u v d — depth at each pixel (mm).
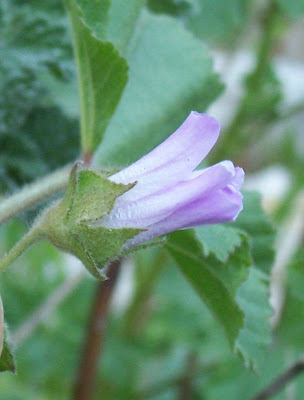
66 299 176
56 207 79
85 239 77
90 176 77
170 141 77
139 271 178
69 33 115
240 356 100
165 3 125
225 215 73
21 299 173
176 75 117
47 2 116
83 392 139
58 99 118
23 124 117
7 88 113
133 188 77
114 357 170
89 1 92
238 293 103
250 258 92
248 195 112
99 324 135
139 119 112
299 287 152
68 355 170
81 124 96
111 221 77
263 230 110
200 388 168
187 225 76
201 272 94
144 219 76
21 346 165
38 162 118
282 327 156
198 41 122
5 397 167
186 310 175
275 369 152
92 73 93
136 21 103
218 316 96
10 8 115
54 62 114
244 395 152
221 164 71
